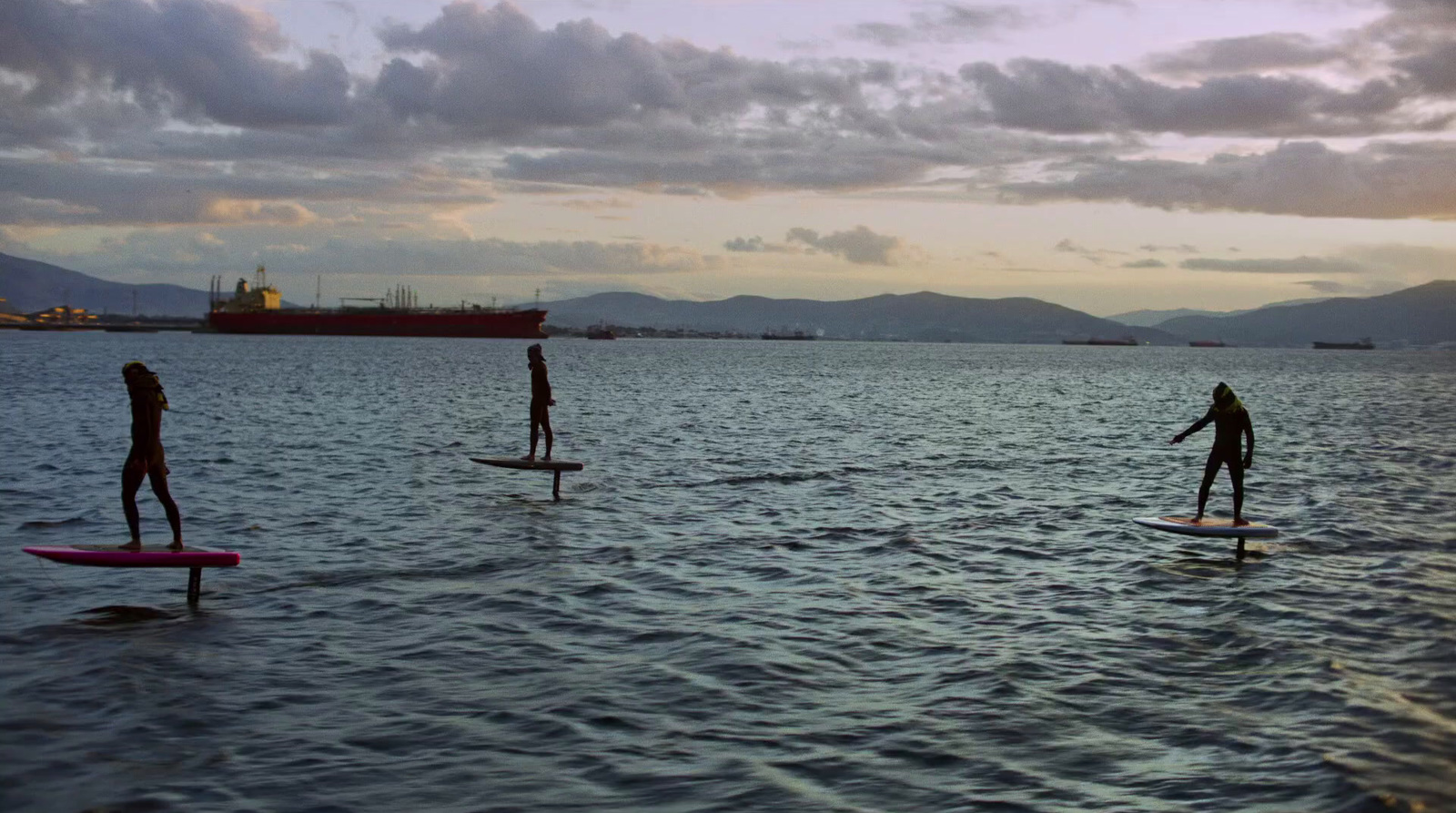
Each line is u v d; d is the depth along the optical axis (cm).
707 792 669
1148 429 4081
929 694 870
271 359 10906
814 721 802
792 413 4581
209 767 697
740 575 1332
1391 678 916
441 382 6681
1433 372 14538
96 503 1819
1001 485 2306
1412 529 1753
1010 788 682
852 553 1498
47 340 19738
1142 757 734
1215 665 959
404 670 916
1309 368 16438
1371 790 672
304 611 1120
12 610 1101
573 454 2788
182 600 1161
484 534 1600
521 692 861
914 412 4909
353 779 681
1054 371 13188
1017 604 1196
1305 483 2380
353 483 2131
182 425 3394
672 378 8419
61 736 746
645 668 930
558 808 643
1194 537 1659
